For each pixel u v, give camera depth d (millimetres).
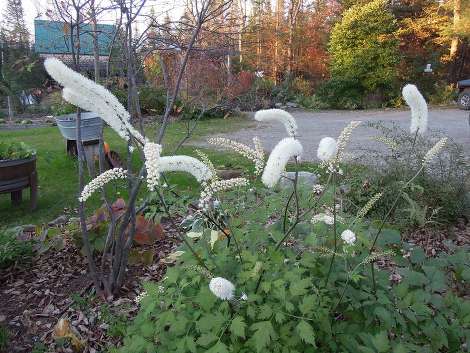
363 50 22469
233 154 9141
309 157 9055
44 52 4258
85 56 4270
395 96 23172
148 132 7430
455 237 4699
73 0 3275
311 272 2400
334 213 2191
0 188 5570
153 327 2268
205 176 2094
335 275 2324
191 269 2301
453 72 26875
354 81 22719
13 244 4293
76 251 4523
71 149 8797
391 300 2285
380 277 2418
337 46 23359
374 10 22531
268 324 1852
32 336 3326
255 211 2777
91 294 3758
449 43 26641
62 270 4211
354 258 2379
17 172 5695
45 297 3803
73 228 4582
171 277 2281
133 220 3678
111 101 2047
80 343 3154
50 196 6645
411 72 26281
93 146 7590
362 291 2250
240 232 2537
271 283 2141
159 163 1998
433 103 23672
